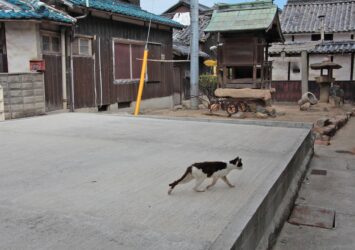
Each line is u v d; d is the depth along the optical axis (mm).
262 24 12617
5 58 10953
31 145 6672
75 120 9930
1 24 10812
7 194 4035
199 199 3957
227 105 13289
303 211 5438
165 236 3018
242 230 3102
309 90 23375
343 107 19156
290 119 13305
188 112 14648
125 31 15398
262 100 13453
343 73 22797
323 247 4426
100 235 3025
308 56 22734
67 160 5609
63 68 12148
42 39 11359
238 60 13266
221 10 13695
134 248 2805
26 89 10461
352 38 23719
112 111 14719
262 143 7223
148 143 7027
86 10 12664
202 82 20297
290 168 5797
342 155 9656
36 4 11164
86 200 3865
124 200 3883
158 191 4207
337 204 5965
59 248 2803
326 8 26141
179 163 5520
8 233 3051
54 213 3486
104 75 14219
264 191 4109
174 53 20906
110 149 6430
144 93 16969
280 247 4363
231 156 6062
